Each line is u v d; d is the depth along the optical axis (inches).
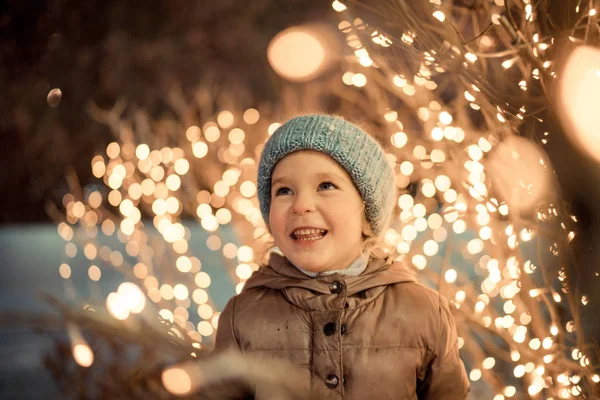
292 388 74.1
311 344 84.3
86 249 225.6
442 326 86.0
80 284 266.2
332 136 86.0
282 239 86.0
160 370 97.2
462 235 221.3
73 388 120.5
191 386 66.8
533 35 86.6
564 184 89.0
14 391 160.2
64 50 494.6
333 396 82.0
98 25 496.7
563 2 86.0
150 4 511.5
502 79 93.1
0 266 309.1
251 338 86.0
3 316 63.2
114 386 109.9
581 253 89.0
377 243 94.6
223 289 229.0
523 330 94.0
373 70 126.2
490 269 105.7
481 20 102.6
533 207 95.0
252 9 529.3
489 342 108.3
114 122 219.0
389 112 127.6
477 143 114.0
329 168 85.5
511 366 124.6
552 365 92.2
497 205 96.0
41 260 323.9
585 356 87.7
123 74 491.2
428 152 133.4
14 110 492.4
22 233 433.1
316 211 85.0
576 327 88.0
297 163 85.9
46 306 222.5
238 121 222.5
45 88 494.6
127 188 229.3
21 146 497.0
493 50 98.7
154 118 483.5
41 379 166.9
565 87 80.5
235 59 502.6
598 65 79.0
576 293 87.9
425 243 128.3
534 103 87.3
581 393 89.6
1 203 493.4
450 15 97.2
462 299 103.9
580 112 79.6
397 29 95.7
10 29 486.9
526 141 90.6
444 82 114.3
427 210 155.8
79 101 494.6
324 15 482.0
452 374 86.4
